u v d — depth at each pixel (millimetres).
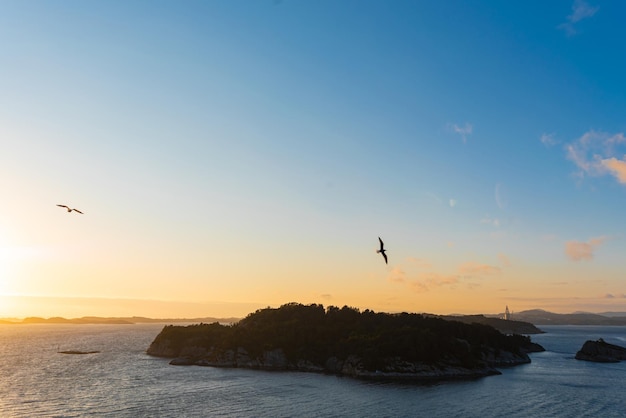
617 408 135250
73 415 122062
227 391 159250
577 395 155875
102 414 123188
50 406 132750
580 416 125312
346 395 153500
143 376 196500
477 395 155000
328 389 166000
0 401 139875
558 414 127375
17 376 194875
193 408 130750
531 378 199750
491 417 123562
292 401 142125
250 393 155625
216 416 121688
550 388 170875
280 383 179500
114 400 141625
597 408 135125
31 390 159250
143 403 137375
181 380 185500
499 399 147875
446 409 132500
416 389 167250
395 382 185875
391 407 134500
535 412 129625
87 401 140000
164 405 134750
